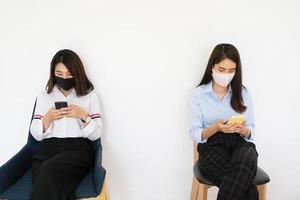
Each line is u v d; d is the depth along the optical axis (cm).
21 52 199
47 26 196
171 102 211
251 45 205
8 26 195
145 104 210
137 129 214
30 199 149
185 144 217
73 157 168
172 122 213
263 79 210
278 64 208
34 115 188
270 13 201
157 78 206
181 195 224
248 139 185
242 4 199
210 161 169
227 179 153
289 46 206
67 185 158
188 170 221
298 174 225
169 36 201
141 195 224
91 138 188
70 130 187
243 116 173
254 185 159
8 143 213
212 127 177
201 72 206
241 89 188
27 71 202
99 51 201
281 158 223
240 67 184
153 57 203
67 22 196
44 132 181
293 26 203
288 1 200
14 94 205
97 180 163
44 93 191
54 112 178
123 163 219
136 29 199
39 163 172
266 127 217
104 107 210
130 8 196
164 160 219
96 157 178
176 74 206
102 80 205
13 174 171
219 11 199
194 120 193
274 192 226
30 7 193
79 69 188
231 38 203
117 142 215
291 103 214
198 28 200
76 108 181
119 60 203
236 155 161
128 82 206
